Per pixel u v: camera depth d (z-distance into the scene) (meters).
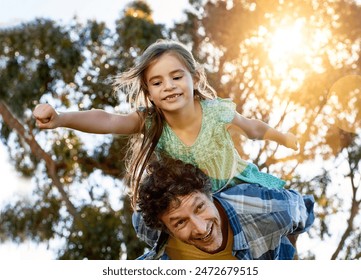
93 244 15.90
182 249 5.02
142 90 5.22
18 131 16.98
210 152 5.19
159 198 4.56
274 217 4.95
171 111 4.98
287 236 5.47
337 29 16.98
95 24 16.62
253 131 5.46
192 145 5.16
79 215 16.62
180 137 5.16
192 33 17.16
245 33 17.09
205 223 4.56
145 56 4.98
